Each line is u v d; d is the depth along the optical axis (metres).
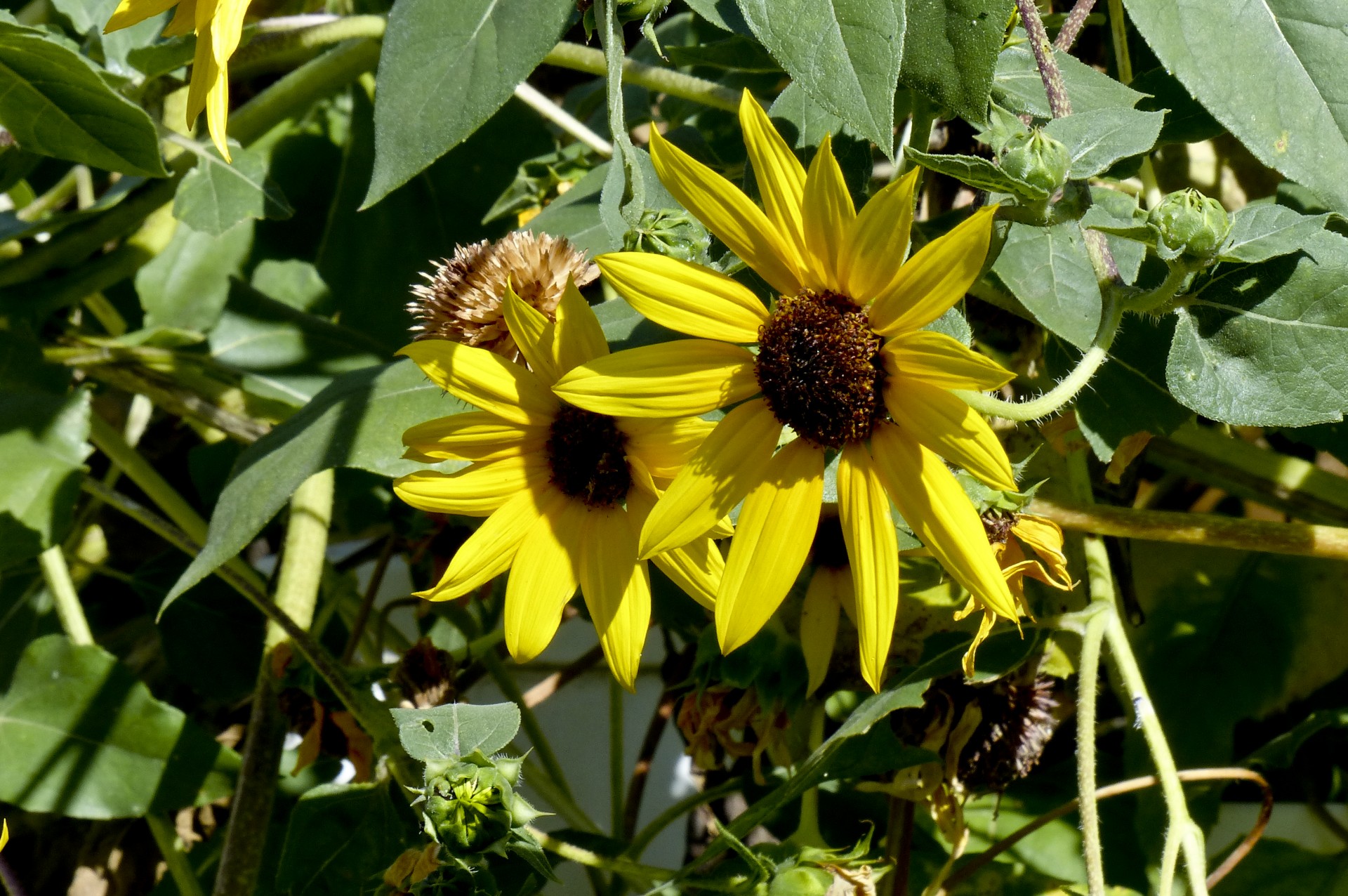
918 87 0.59
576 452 0.61
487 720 0.62
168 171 0.77
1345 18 0.63
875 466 0.58
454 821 0.61
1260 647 0.74
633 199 0.60
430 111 0.60
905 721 0.68
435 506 0.61
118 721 0.73
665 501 0.59
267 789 0.72
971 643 0.65
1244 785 0.75
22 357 0.76
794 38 0.58
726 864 0.65
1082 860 0.72
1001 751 0.68
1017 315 0.68
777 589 0.59
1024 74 0.64
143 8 0.65
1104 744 0.76
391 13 0.60
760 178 0.58
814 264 0.58
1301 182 0.62
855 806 0.73
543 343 0.61
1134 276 0.64
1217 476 0.73
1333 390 0.59
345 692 0.70
